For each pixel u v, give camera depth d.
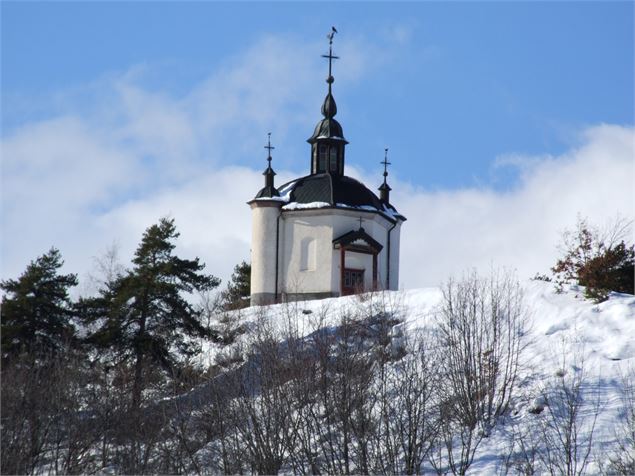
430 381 57.75
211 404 56.69
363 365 55.38
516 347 63.28
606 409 54.69
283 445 52.59
